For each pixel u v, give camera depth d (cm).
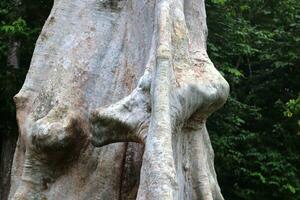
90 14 457
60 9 461
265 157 1195
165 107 344
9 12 1023
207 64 404
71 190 415
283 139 1263
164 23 384
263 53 1331
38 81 447
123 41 447
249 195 1173
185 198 379
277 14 1390
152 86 358
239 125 1187
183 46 395
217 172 1148
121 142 402
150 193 318
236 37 1187
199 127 398
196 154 392
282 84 1343
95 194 409
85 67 439
